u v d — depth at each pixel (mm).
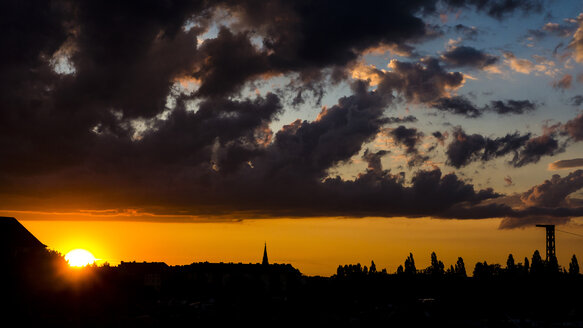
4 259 144625
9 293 130375
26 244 155875
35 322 122000
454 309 186250
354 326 167500
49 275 147000
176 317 160375
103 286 161625
